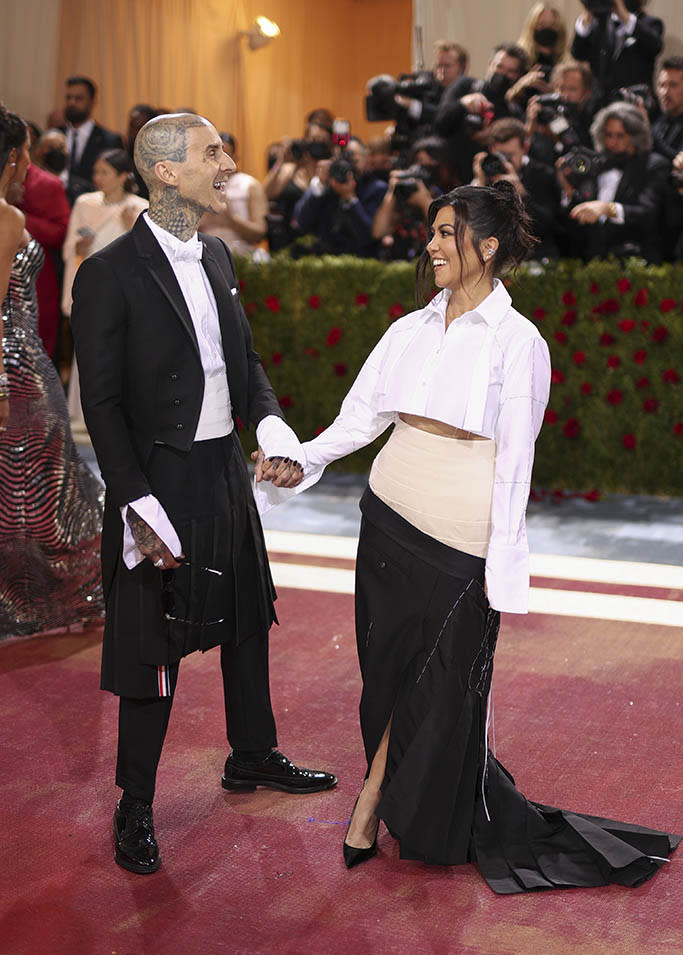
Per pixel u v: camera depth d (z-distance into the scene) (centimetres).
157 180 469
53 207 1312
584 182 1073
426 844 464
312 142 1320
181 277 476
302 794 539
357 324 1163
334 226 1227
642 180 1080
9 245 655
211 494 486
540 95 1103
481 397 445
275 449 474
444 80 1266
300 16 2138
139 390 471
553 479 1114
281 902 450
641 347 1065
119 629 483
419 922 436
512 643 724
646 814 513
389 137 1257
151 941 423
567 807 518
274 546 929
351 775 557
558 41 1241
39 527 718
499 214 450
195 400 476
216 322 488
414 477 461
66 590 743
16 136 647
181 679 670
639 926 433
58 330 1497
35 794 538
